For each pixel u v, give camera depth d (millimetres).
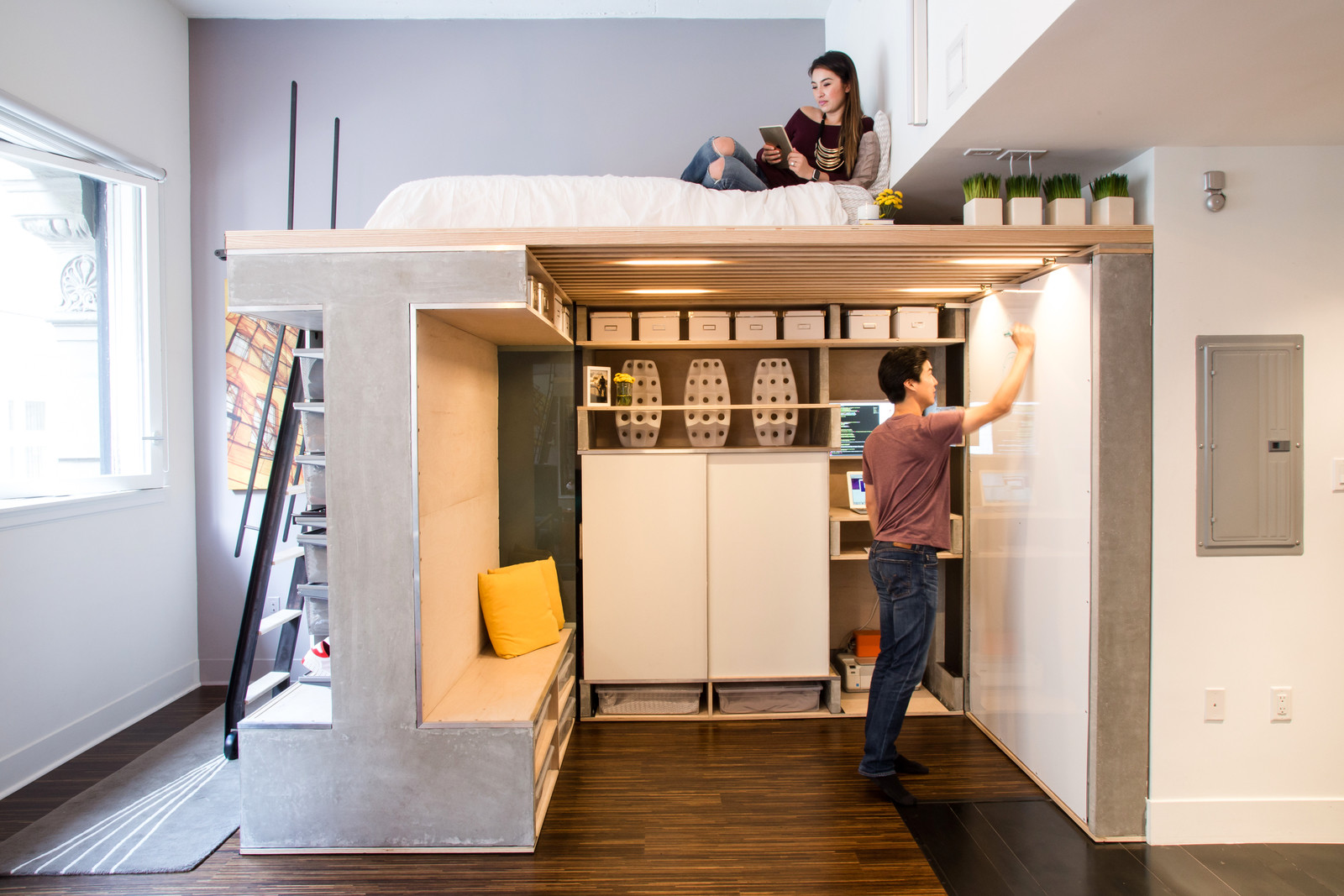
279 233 2170
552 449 3320
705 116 3598
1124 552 2293
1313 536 2299
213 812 2441
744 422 3693
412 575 2191
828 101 2922
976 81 2002
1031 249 2357
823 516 3283
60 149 2848
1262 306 2285
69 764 2787
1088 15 1552
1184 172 2289
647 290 2977
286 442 2758
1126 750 2307
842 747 2979
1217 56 1742
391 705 2199
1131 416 2277
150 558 3316
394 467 2188
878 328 3293
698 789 2623
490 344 3105
